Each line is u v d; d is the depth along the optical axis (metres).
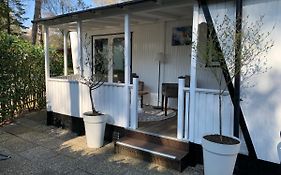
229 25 3.26
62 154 4.15
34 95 7.47
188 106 3.73
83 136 5.17
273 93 3.04
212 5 3.40
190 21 5.61
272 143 3.09
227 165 2.96
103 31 7.30
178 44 5.87
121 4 4.09
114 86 4.66
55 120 5.93
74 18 5.23
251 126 3.22
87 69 7.11
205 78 4.77
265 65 3.07
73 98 5.43
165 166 3.62
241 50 3.01
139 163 3.77
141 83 6.46
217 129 3.48
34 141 4.82
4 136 5.13
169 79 6.12
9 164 3.74
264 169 3.17
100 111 4.94
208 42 3.26
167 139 3.94
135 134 4.34
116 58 7.08
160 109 6.02
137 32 6.64
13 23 15.48
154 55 6.35
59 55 8.66
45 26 5.95
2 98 5.80
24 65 6.77
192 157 3.73
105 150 4.33
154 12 4.70
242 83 3.23
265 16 3.03
